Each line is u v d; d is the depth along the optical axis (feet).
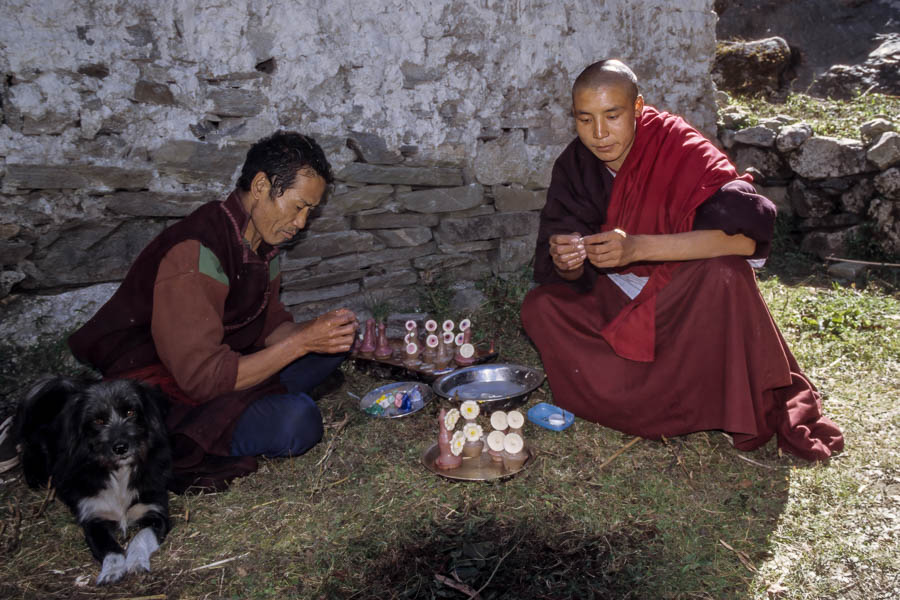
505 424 10.07
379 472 10.12
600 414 10.86
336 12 14.25
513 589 7.58
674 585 7.61
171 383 9.83
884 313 14.90
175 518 9.17
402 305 16.10
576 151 11.22
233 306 10.19
